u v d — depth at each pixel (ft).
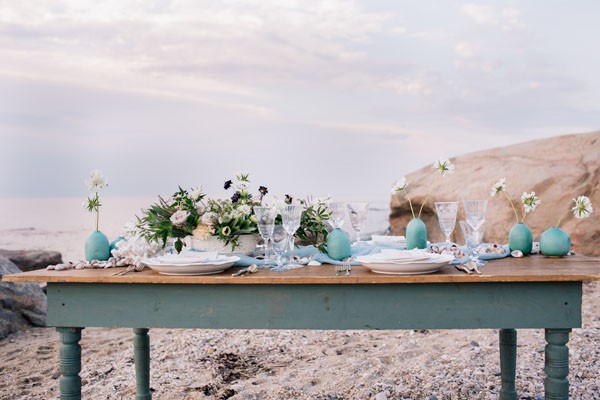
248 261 8.59
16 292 18.90
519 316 7.51
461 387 11.73
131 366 14.07
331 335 16.39
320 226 9.75
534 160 25.20
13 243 57.26
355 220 10.14
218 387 12.33
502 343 10.56
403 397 11.43
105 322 7.97
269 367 13.75
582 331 15.24
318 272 7.94
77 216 79.51
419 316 7.60
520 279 7.30
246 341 15.89
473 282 7.54
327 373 13.00
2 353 15.89
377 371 12.96
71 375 8.13
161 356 14.83
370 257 7.87
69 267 8.61
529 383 11.68
